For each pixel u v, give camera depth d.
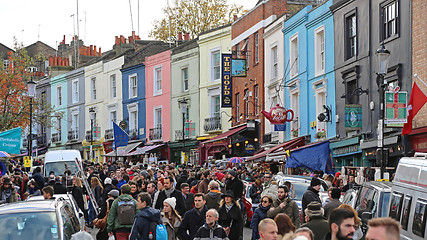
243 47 40.19
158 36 59.19
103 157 55.59
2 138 22.73
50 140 64.00
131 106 52.62
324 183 18.30
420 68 21.20
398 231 4.45
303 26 31.86
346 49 27.23
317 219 8.93
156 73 50.31
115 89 54.97
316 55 30.30
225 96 39.97
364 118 25.31
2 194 17.80
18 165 32.97
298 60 32.56
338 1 27.75
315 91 30.28
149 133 50.38
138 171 26.14
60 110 62.59
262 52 37.66
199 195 11.89
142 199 10.67
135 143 51.16
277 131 35.00
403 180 10.30
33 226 9.48
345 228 5.97
